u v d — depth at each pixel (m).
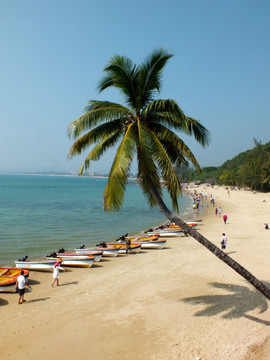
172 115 11.18
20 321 12.66
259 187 111.81
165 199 103.50
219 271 19.11
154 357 9.59
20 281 14.86
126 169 10.06
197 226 40.28
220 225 40.47
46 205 70.06
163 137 11.99
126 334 11.22
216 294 15.01
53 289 16.91
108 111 11.36
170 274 18.91
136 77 11.69
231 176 143.75
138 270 20.22
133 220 49.88
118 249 24.78
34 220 46.09
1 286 16.27
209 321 11.99
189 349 9.95
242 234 32.84
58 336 11.23
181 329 11.43
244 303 13.65
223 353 9.52
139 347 10.26
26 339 11.05
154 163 10.84
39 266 21.06
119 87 11.84
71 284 17.72
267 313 12.47
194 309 13.28
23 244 29.88
